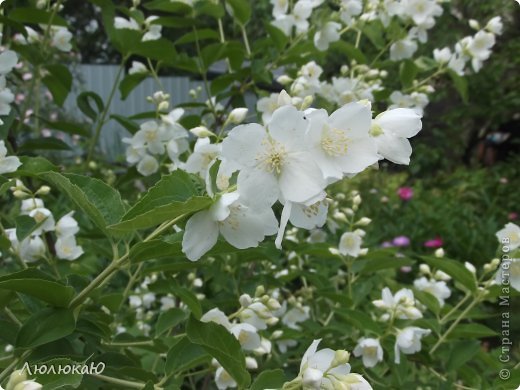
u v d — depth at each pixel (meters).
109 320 0.24
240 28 0.42
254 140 0.16
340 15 0.39
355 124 0.17
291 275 0.33
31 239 0.27
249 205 0.16
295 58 0.38
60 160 0.78
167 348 0.24
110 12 0.35
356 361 0.29
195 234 0.17
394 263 0.33
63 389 0.18
